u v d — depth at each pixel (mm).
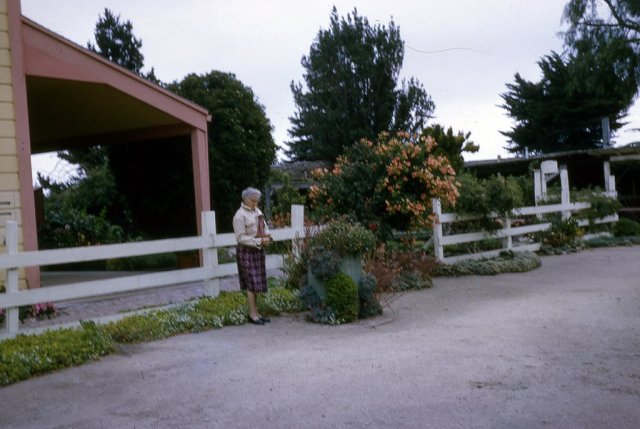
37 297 7016
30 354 5836
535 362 5355
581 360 5375
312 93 29172
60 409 4656
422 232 13930
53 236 16094
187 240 8406
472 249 13430
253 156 20734
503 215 13359
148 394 4914
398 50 28609
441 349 5949
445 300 8953
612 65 26484
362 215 11117
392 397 4562
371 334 6832
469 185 12953
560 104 41375
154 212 18141
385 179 10938
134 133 15414
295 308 8297
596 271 11594
